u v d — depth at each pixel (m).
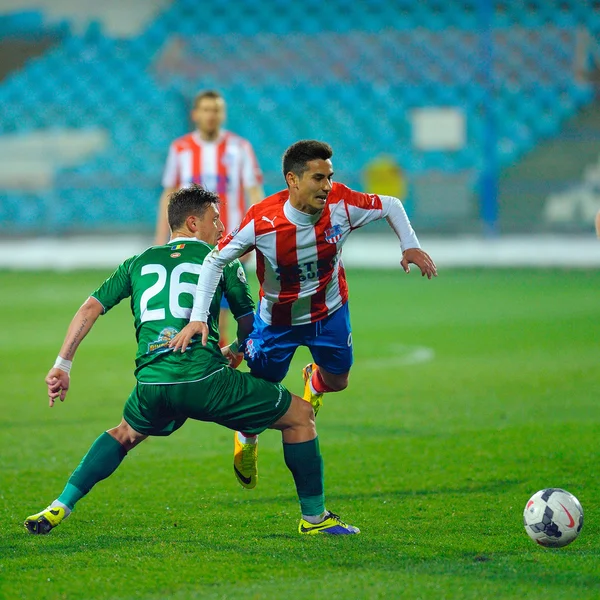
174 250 15.42
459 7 93.38
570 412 24.48
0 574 12.75
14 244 77.44
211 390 14.36
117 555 13.59
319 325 16.56
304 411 14.95
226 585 12.23
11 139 89.81
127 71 95.81
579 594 11.69
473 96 90.12
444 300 48.34
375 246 72.12
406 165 88.81
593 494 17.02
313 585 12.14
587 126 88.12
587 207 72.81
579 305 45.38
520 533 14.70
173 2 98.00
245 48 95.94
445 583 12.14
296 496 17.39
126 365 32.69
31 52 100.19
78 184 82.94
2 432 23.16
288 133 91.38
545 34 90.88
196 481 18.55
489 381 28.75
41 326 41.53
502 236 74.12
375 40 94.62
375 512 16.17
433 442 21.52
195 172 31.16
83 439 22.42
